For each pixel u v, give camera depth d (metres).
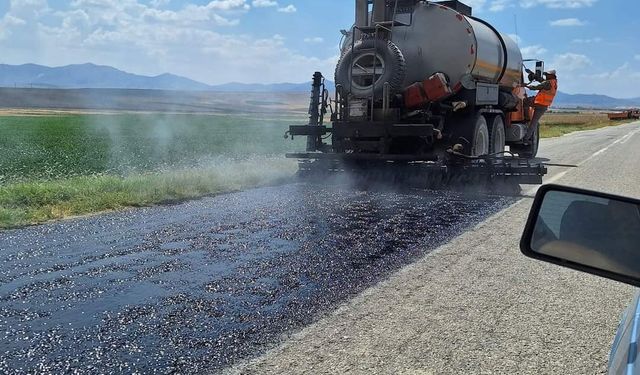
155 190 10.42
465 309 4.78
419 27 13.18
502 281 5.60
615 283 5.61
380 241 7.18
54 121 66.06
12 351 3.78
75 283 5.27
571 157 20.17
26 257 6.19
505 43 15.11
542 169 11.53
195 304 4.75
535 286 5.46
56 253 6.39
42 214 8.49
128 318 4.41
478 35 13.25
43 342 3.93
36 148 26.28
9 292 4.98
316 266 5.98
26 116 84.81
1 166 17.78
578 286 5.48
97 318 4.40
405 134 12.30
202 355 3.78
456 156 12.42
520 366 3.72
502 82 15.62
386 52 12.70
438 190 12.09
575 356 3.90
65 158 21.00
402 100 12.94
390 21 13.07
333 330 4.26
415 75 13.24
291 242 7.04
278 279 5.50
